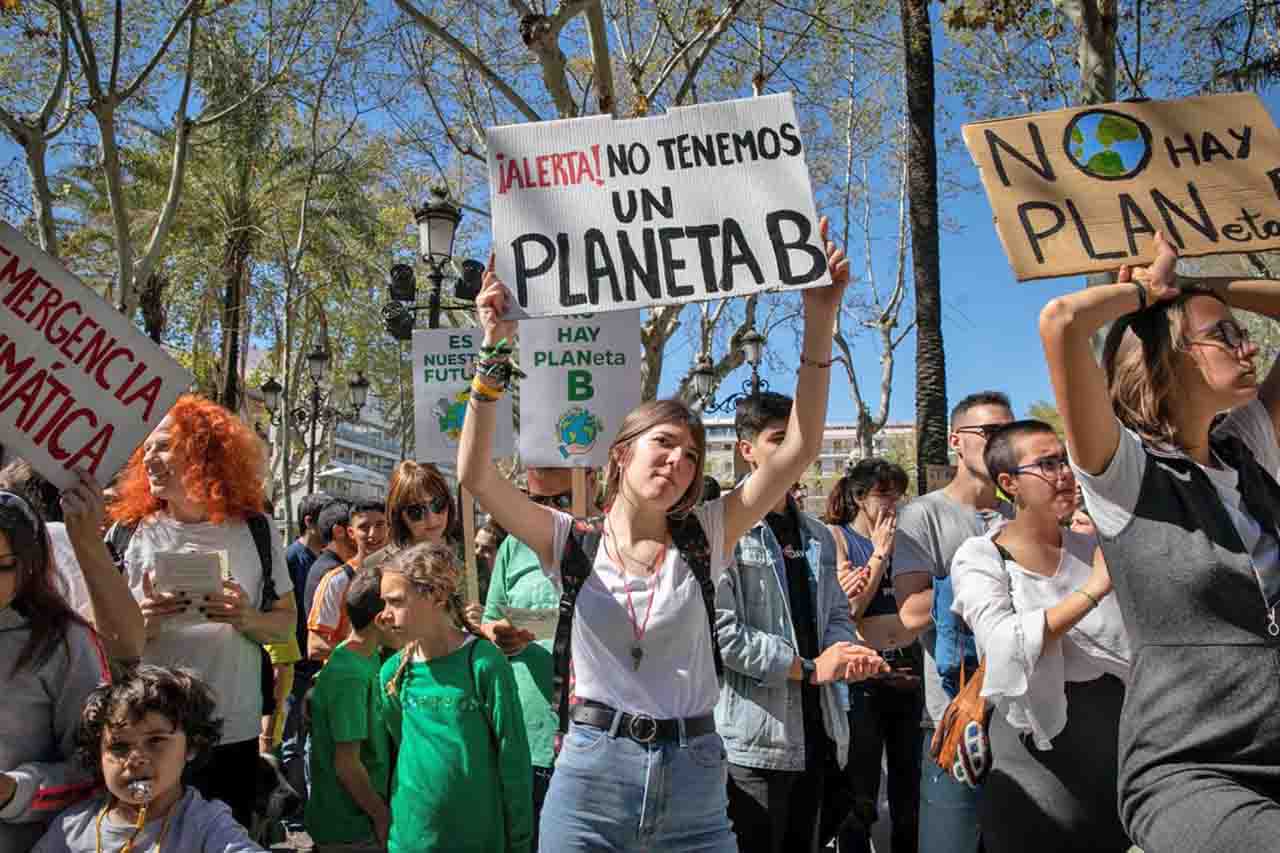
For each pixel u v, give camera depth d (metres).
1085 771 3.12
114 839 2.89
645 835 2.61
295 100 17.36
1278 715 2.11
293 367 28.89
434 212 11.81
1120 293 2.37
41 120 11.62
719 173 3.08
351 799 4.27
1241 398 2.30
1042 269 2.68
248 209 22.84
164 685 2.95
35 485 3.72
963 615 3.33
